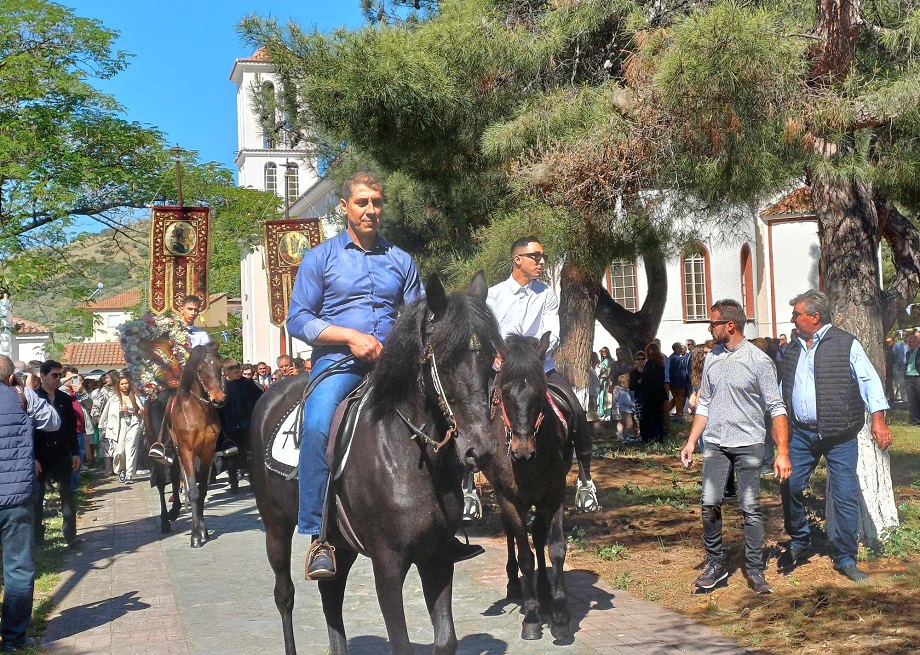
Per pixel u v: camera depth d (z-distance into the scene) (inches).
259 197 998.4
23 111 797.9
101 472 749.3
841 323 319.6
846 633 216.4
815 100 273.6
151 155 881.5
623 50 357.1
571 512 398.6
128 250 904.3
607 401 941.2
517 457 189.9
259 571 328.2
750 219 378.3
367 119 379.9
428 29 379.2
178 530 438.3
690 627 230.2
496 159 362.9
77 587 312.7
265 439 194.4
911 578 257.4
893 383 968.9
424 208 644.1
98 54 853.8
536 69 382.9
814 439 266.1
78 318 787.4
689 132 276.2
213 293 2682.1
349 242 178.9
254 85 515.5
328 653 220.5
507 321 251.6
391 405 159.5
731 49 253.0
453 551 163.5
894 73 288.4
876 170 287.4
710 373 262.4
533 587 227.6
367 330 175.2
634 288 1221.1
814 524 314.2
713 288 1279.5
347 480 161.9
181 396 401.1
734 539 324.2
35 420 261.9
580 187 301.7
